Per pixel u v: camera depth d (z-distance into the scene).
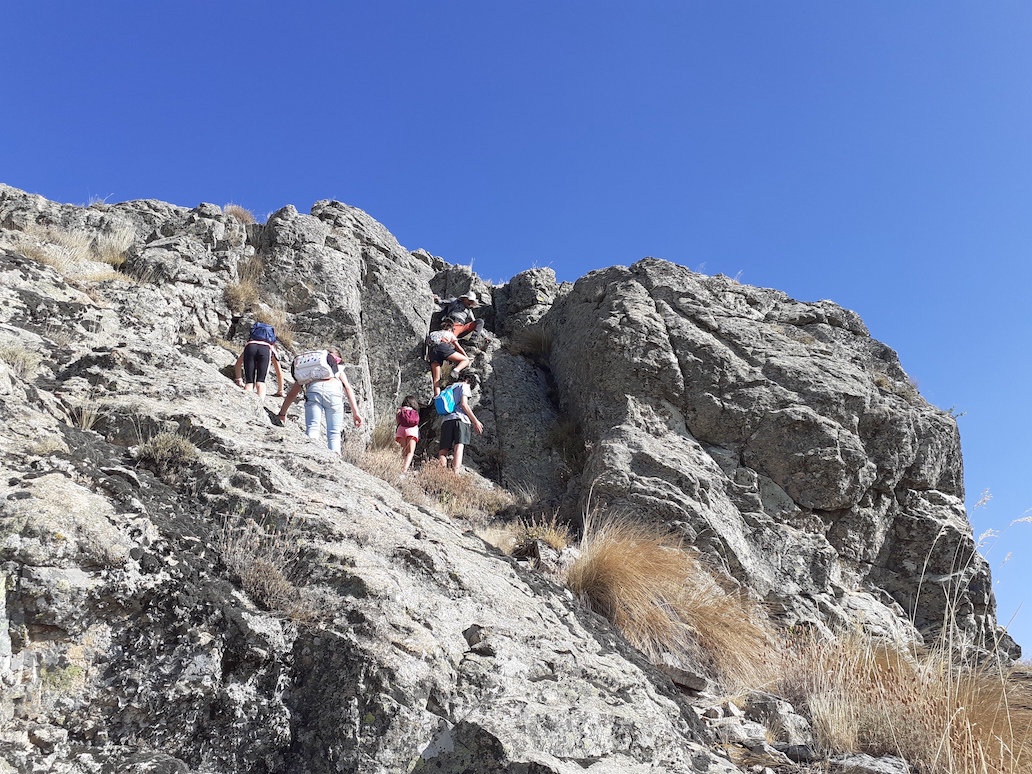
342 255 13.30
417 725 3.69
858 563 10.40
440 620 4.46
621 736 4.29
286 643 3.87
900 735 5.37
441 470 10.10
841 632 8.12
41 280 8.35
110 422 5.27
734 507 10.03
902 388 12.36
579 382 12.29
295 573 4.34
